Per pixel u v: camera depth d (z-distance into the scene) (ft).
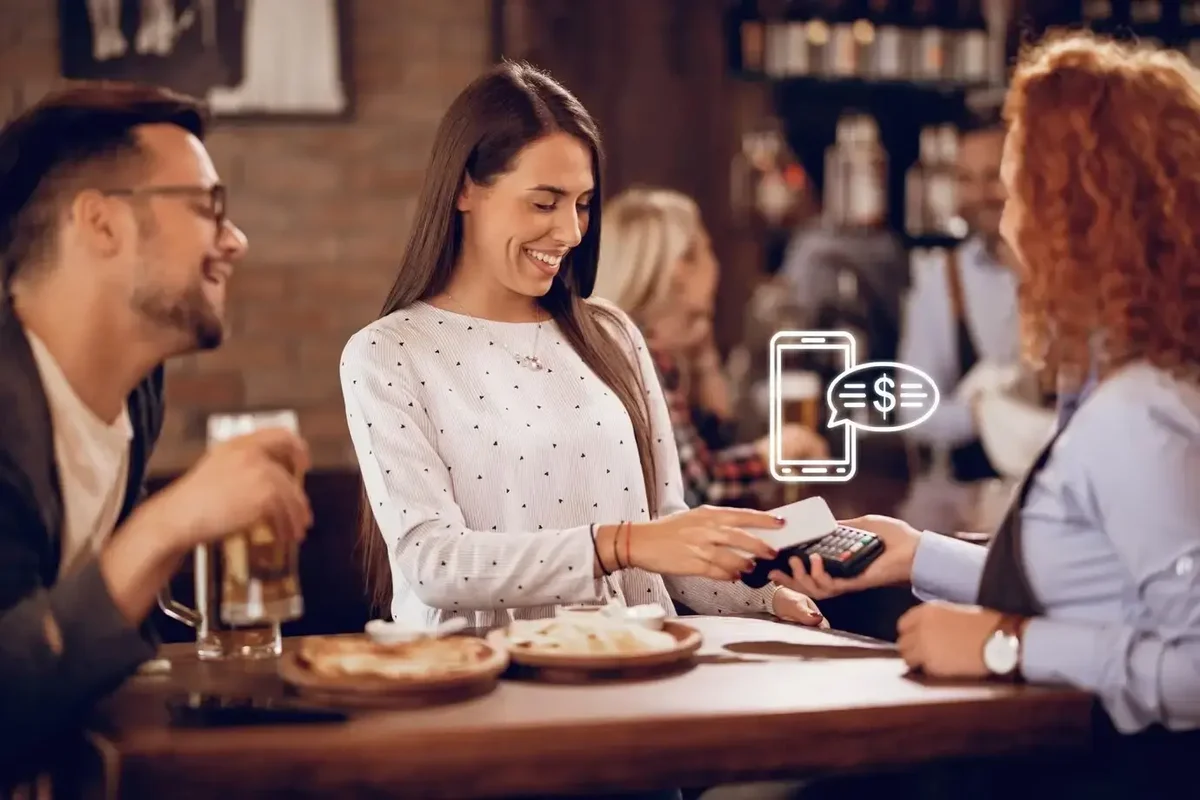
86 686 4.38
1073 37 5.49
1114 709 4.72
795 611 6.39
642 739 4.36
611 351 6.57
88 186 4.76
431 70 14.88
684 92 15.26
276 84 14.48
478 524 6.03
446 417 6.05
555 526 6.10
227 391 14.64
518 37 14.85
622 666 4.88
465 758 4.24
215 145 14.43
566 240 6.15
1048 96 5.04
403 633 4.97
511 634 5.20
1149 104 4.93
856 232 15.16
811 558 5.54
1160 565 4.60
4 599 4.52
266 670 5.12
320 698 4.62
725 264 15.42
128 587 4.48
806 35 15.43
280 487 4.58
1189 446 4.62
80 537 4.93
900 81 15.62
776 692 4.71
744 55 15.31
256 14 14.37
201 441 14.56
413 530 5.71
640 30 15.10
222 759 4.11
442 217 6.26
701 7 15.21
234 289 14.60
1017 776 5.14
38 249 4.79
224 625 5.30
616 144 15.15
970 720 4.65
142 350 4.96
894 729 4.57
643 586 6.35
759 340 14.70
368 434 5.95
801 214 15.31
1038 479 4.97
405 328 6.19
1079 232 4.92
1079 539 4.86
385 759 4.19
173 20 14.20
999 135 13.01
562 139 6.10
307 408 14.83
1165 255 4.85
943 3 15.85
